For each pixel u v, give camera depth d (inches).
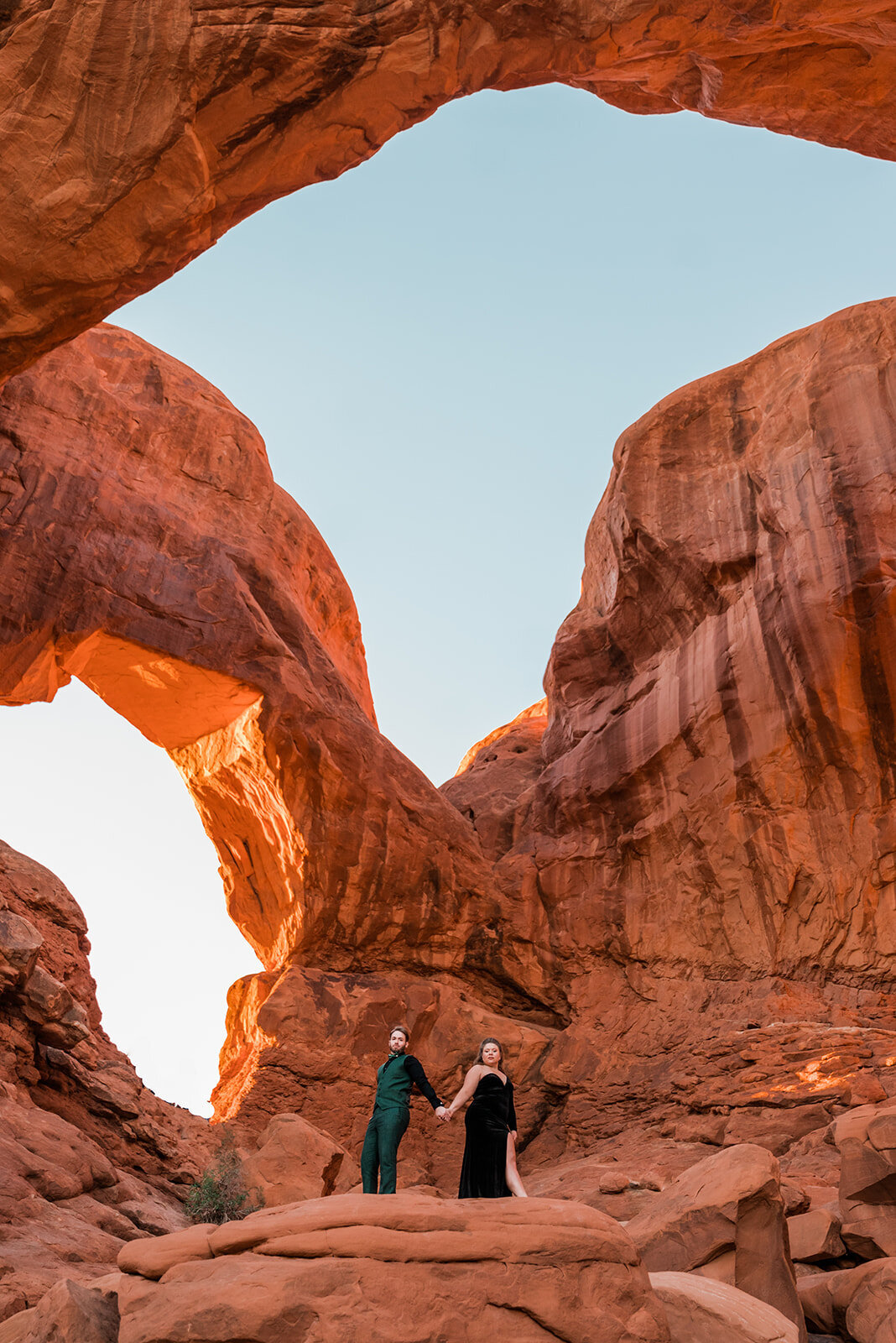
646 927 705.0
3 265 392.2
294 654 765.3
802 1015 589.3
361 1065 681.6
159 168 389.4
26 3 391.2
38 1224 382.6
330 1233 210.4
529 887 776.3
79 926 608.7
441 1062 702.5
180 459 776.9
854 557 617.3
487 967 754.2
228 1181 487.8
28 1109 474.0
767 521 683.4
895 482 618.8
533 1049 705.6
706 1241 274.2
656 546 738.2
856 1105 501.7
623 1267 213.5
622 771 744.3
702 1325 229.0
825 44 382.3
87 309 410.9
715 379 767.1
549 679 918.4
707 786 683.4
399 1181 639.1
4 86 385.7
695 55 390.3
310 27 378.3
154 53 383.6
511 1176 245.3
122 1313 210.1
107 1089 520.7
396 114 400.5
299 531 848.3
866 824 608.1
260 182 407.8
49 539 673.6
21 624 649.0
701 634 721.0
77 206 388.5
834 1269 331.3
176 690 740.7
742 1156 292.0
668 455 764.6
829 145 430.3
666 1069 629.9
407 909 749.9
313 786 735.7
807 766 633.0
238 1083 687.1
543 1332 203.8
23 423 695.1
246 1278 201.9
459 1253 207.5
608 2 366.3
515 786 890.7
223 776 792.3
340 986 713.6
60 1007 509.4
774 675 652.1
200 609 721.0
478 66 388.2
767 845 640.4
